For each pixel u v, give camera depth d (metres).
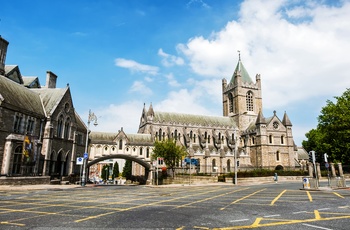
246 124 98.88
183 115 96.75
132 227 10.15
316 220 11.34
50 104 45.53
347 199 19.17
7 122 34.88
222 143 93.62
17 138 35.47
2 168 33.56
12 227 10.08
